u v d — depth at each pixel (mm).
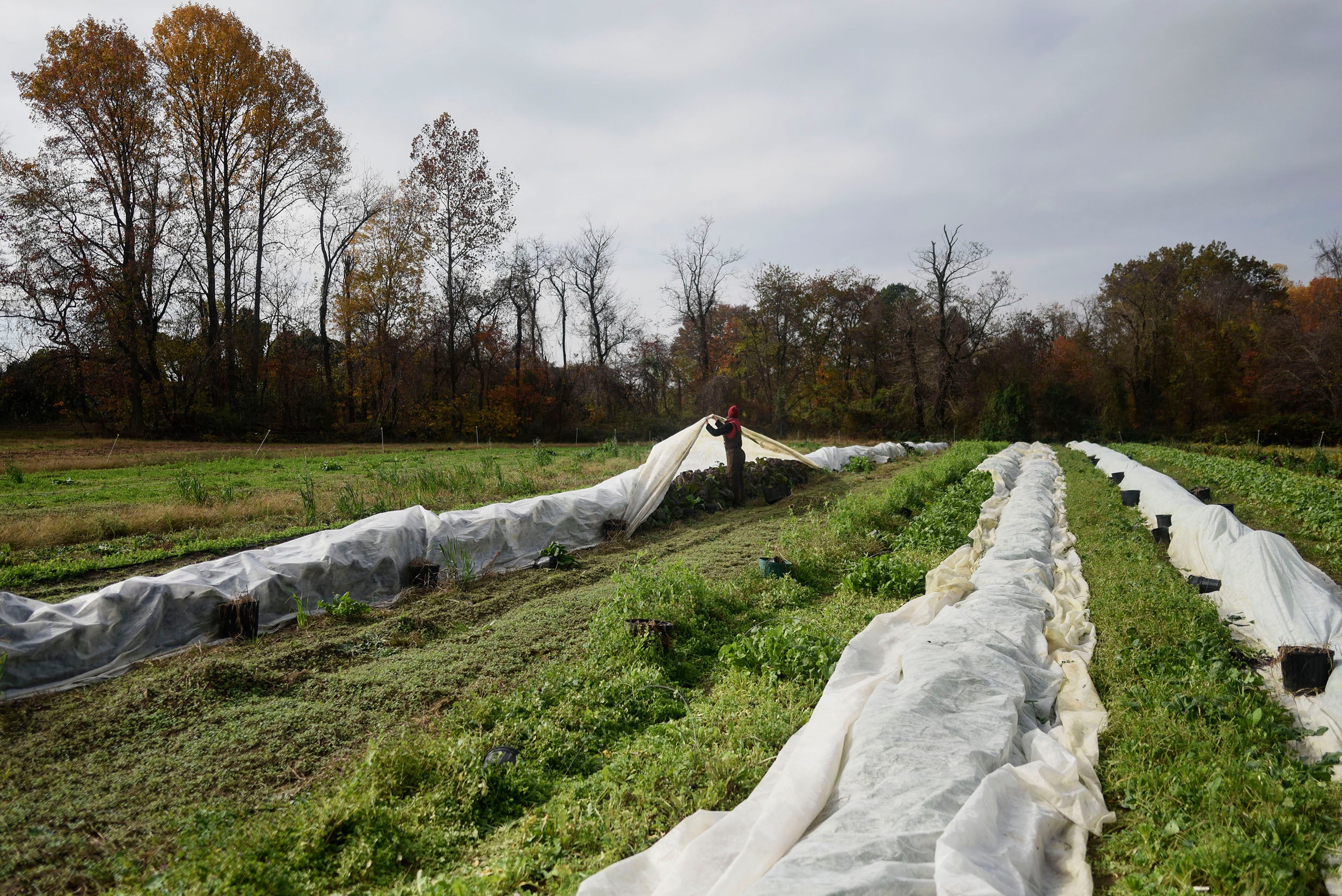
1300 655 5074
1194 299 46656
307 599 7637
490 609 7895
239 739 4855
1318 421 38438
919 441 45875
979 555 9539
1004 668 5082
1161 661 5570
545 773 4465
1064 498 16078
